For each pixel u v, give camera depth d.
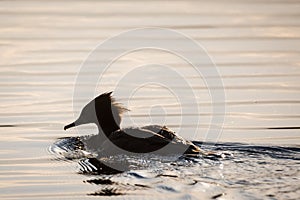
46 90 35.56
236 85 36.16
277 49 40.75
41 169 26.78
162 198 22.66
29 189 24.81
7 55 39.97
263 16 46.47
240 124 31.67
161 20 45.19
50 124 31.92
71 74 37.41
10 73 37.53
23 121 32.12
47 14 46.91
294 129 31.02
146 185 23.80
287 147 27.97
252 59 39.34
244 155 26.67
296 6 48.62
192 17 46.00
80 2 49.72
